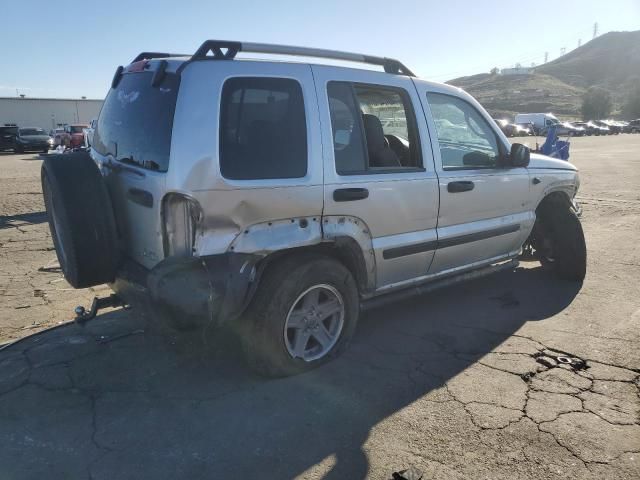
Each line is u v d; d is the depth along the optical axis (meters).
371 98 4.16
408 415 3.22
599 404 3.33
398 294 4.38
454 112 4.69
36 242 7.85
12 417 3.23
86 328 4.53
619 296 5.25
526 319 4.70
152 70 3.50
